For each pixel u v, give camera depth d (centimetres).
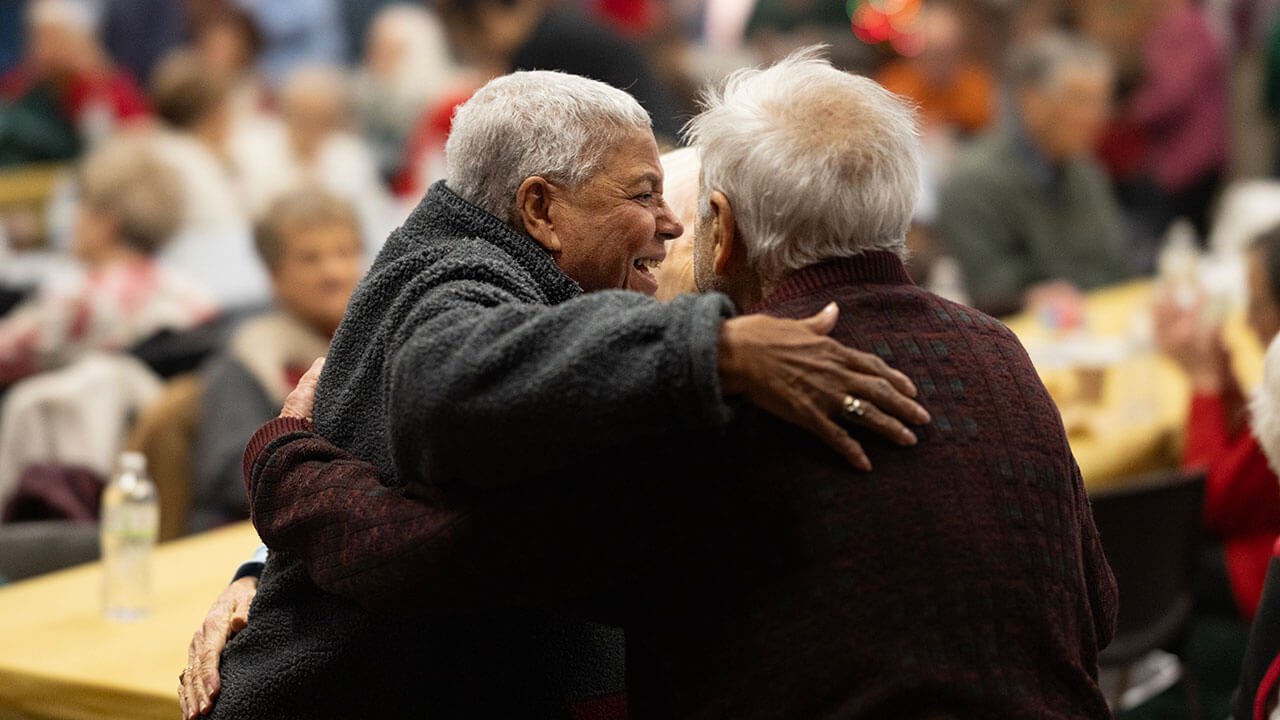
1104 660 820
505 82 477
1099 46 2130
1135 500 796
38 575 830
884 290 434
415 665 479
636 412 395
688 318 395
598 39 1280
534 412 397
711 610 427
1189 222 2120
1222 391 916
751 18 2489
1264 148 2256
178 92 1769
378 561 441
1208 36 2114
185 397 999
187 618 681
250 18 2362
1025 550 421
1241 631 1198
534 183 463
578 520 424
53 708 617
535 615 484
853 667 408
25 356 1263
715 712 425
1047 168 1550
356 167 1922
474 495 429
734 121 439
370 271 486
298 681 484
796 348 404
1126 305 1359
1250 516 854
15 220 1838
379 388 466
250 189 1792
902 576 411
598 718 498
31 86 2123
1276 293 909
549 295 463
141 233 1272
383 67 2264
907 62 2292
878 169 430
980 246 1541
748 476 419
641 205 473
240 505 954
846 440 411
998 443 425
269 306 1405
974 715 405
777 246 433
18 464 1052
